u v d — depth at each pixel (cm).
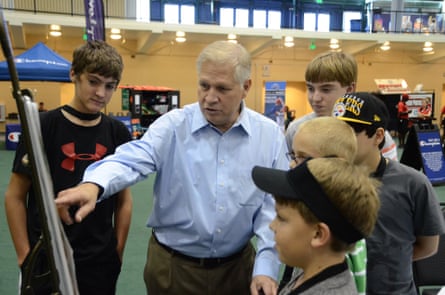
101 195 101
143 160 118
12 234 135
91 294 147
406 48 1468
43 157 61
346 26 1419
